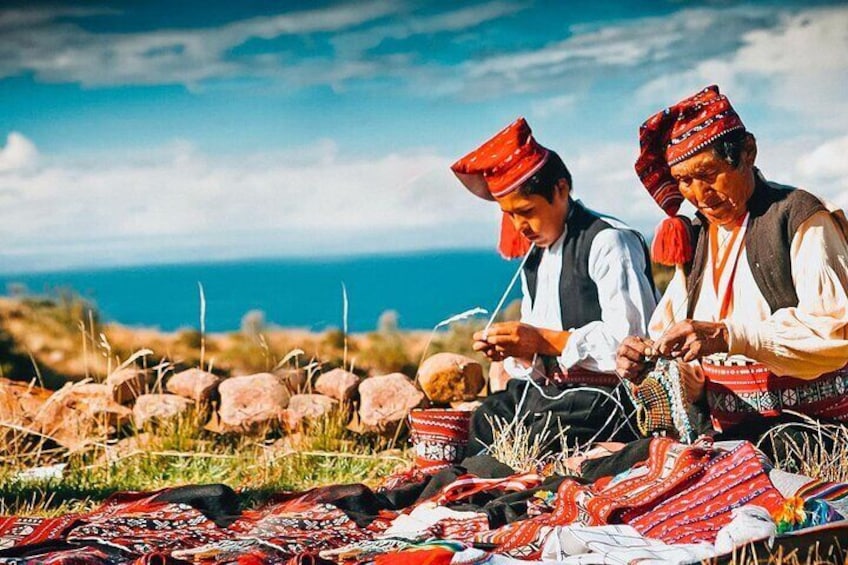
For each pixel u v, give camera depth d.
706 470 4.82
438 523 5.15
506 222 6.52
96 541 5.04
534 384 6.23
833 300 5.26
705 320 5.64
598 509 4.77
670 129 5.50
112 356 11.98
